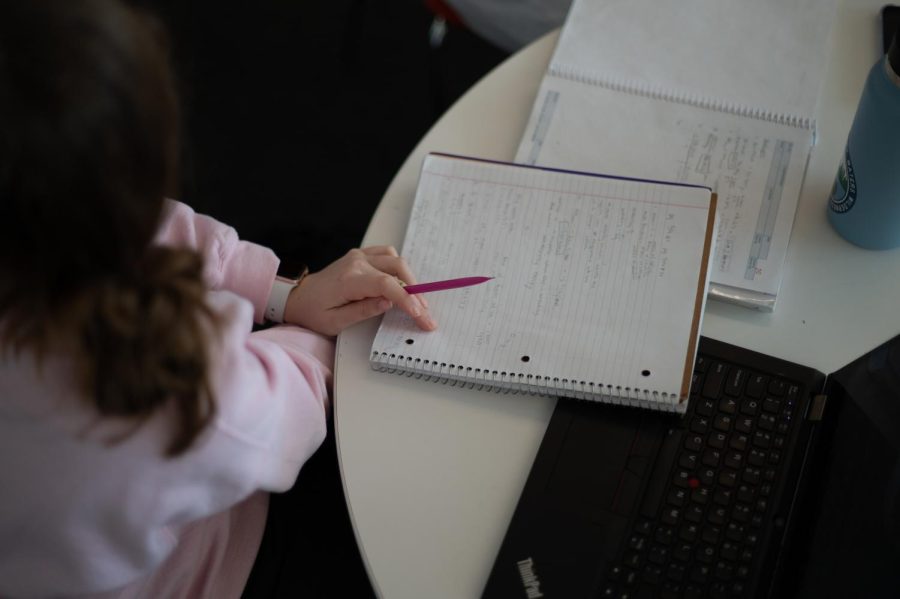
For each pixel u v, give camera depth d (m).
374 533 0.66
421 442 0.69
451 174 0.82
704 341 0.72
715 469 0.67
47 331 0.48
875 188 0.71
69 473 0.57
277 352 0.70
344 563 0.86
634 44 0.91
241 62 1.80
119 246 0.47
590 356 0.71
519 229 0.78
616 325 0.72
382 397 0.72
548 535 0.64
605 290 0.74
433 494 0.67
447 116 0.89
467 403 0.71
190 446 0.56
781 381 0.70
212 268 0.83
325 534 0.88
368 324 0.77
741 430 0.68
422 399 0.72
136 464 0.57
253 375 0.63
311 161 1.69
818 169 0.82
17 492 0.58
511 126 0.88
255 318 0.85
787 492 0.66
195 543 0.77
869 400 0.68
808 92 0.86
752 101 0.86
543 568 0.63
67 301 0.47
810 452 0.67
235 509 0.82
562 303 0.74
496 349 0.72
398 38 1.84
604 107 0.86
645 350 0.70
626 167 0.83
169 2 1.85
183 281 0.52
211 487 0.62
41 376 0.52
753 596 0.62
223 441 0.60
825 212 0.80
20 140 0.41
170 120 0.48
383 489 0.67
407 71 1.80
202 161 1.68
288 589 0.85
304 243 1.20
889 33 0.89
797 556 0.63
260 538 0.83
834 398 0.69
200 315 0.54
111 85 0.43
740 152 0.83
